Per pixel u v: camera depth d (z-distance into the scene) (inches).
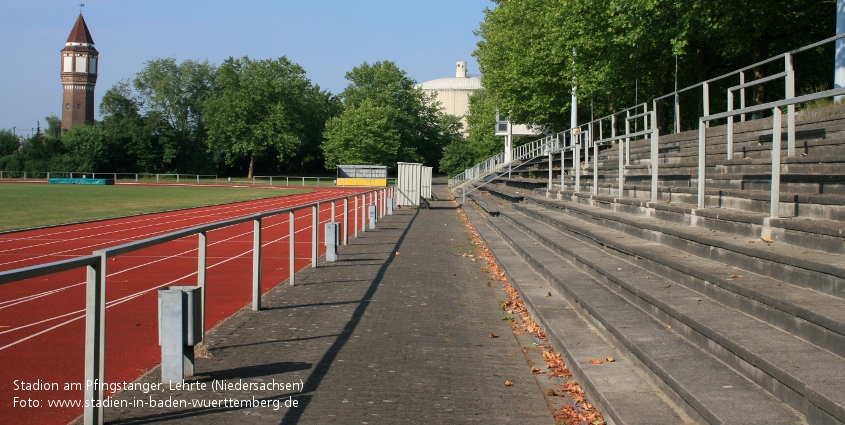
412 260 601.0
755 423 151.7
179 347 236.5
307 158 4168.3
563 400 223.0
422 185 1583.4
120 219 1135.6
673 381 186.4
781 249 241.4
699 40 838.5
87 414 190.4
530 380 245.4
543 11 1318.9
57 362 268.1
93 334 189.8
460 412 211.0
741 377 185.6
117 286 468.1
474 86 4923.7
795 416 155.3
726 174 391.2
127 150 3698.3
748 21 709.3
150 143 3732.8
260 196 2015.3
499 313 368.5
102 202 1604.3
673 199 448.8
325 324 335.0
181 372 236.5
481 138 2984.7
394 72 4269.2
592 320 290.8
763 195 310.8
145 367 263.6
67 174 3184.1
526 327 330.6
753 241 270.5
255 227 366.3
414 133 4325.8
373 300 401.7
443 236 849.5
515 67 1466.5
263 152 3646.7
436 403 219.3
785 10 753.6
